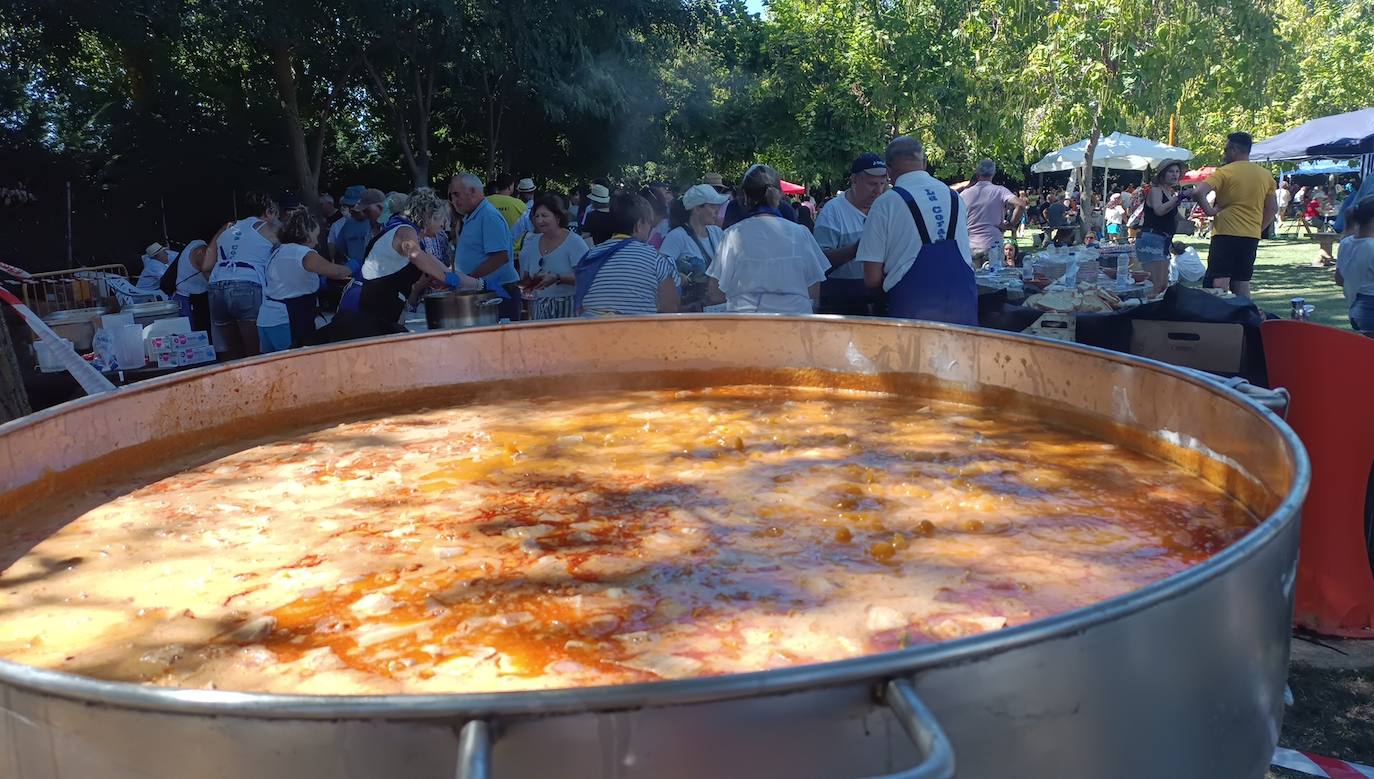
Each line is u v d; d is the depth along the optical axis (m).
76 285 8.26
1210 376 1.79
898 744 0.77
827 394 2.62
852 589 1.32
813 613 1.24
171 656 1.17
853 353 2.61
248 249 6.92
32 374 5.98
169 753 0.77
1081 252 8.14
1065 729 0.83
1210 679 0.94
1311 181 40.16
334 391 2.48
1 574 1.47
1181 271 9.55
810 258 4.83
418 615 1.28
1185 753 0.92
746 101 30.17
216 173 21.47
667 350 2.76
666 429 2.29
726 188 9.63
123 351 6.05
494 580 1.38
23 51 18.22
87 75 21.67
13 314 6.67
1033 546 1.47
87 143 20.95
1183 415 1.81
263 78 22.28
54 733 0.81
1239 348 4.69
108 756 0.79
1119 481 1.77
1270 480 1.45
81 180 20.50
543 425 2.35
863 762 0.76
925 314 4.61
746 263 4.79
